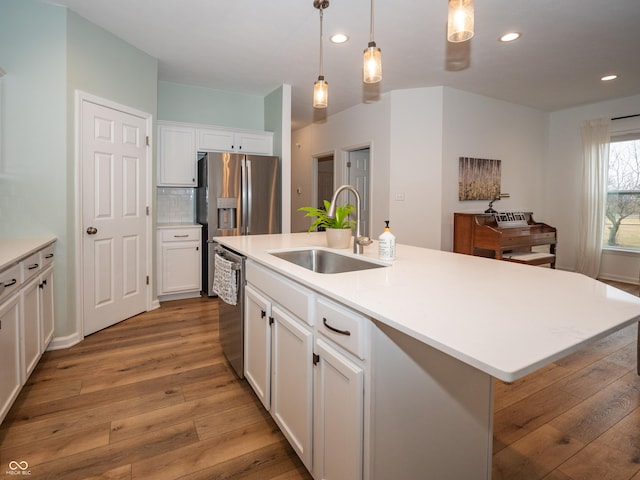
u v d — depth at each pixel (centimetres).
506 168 520
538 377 231
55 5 259
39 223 259
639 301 106
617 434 173
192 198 446
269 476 146
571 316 93
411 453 115
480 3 261
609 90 460
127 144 323
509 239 440
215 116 454
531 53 347
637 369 233
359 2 260
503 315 93
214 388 212
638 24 293
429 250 212
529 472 149
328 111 553
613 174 512
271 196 428
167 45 329
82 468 148
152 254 359
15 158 251
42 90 256
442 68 387
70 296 271
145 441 165
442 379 120
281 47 335
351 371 109
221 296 230
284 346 156
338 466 119
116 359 249
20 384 188
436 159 451
